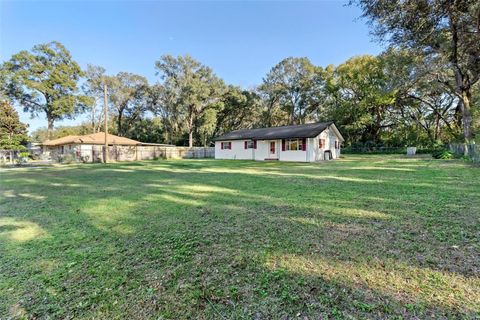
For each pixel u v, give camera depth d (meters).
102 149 23.45
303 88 34.78
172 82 33.59
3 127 30.41
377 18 10.79
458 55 13.76
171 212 4.80
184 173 11.84
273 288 2.21
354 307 1.91
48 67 30.06
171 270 2.57
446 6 9.15
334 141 21.48
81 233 3.73
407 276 2.33
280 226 3.81
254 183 8.17
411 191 6.12
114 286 2.30
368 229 3.59
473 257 2.66
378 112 29.05
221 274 2.47
